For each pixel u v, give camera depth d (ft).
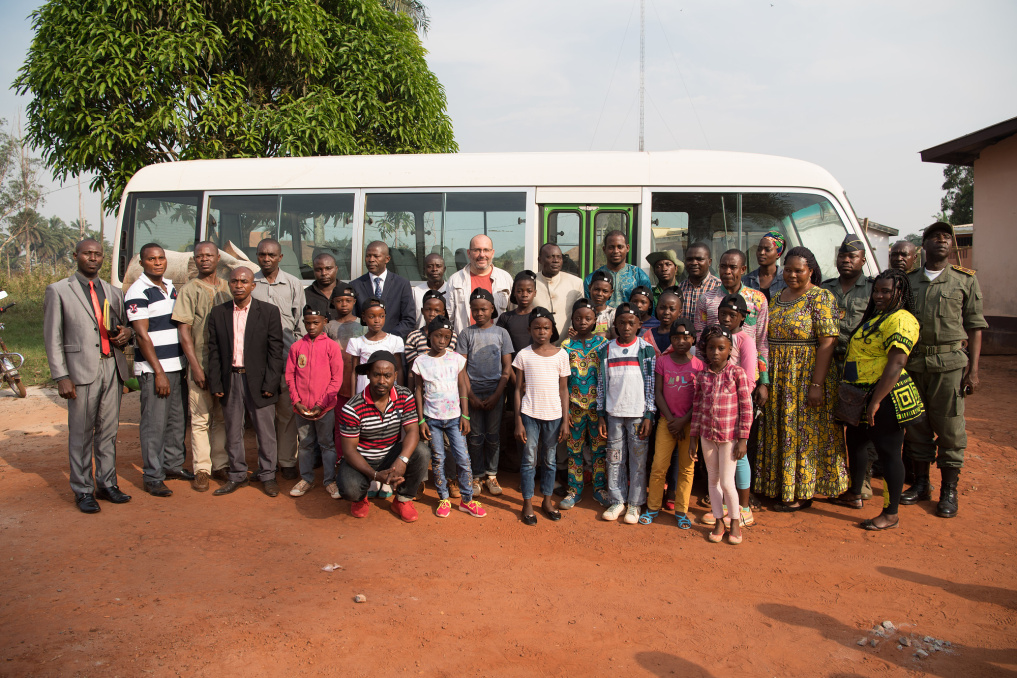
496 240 21.52
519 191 21.34
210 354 17.65
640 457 16.14
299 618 11.32
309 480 18.15
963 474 20.13
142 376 17.71
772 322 16.71
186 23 32.55
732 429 14.69
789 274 16.16
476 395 17.51
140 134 31.89
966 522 16.25
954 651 10.55
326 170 22.70
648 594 12.44
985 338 42.88
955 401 16.55
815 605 12.07
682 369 15.81
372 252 19.16
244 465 18.35
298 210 22.82
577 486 17.19
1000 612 11.82
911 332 14.80
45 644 10.43
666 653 10.43
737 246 20.36
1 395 32.96
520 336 17.89
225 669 9.82
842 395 15.89
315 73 36.52
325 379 17.49
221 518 16.29
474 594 12.34
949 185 89.66
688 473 15.90
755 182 20.27
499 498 18.01
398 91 39.45
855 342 15.80
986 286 43.14
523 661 10.16
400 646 10.50
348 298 18.28
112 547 14.47
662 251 20.62
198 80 33.40
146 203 23.89
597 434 17.24
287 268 22.88
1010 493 18.44
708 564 13.83
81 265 16.42
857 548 14.66
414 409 16.10
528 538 15.17
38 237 151.02
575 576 13.20
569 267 21.16
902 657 10.37
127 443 23.86
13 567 13.44
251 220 23.16
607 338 17.29
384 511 16.87
